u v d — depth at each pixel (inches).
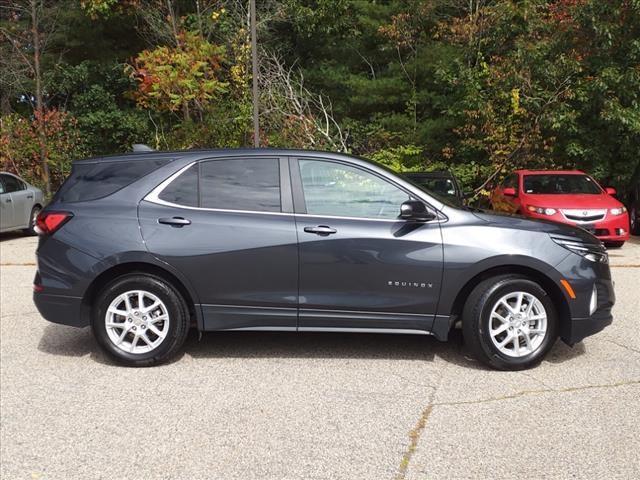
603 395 170.1
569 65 607.5
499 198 524.1
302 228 193.9
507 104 653.3
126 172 204.2
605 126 618.2
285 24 885.8
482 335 189.9
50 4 872.3
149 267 198.7
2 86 860.0
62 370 195.3
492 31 695.7
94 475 129.0
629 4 562.6
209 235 194.2
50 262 197.9
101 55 925.8
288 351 213.2
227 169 201.8
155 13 813.9
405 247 191.9
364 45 909.8
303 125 721.0
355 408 162.9
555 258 190.4
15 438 146.7
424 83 817.5
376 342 223.5
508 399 167.9
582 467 129.9
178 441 144.4
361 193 198.4
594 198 453.1
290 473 128.9
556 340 210.4
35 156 770.2
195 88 691.4
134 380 185.6
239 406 165.0
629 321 250.8
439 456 135.6
